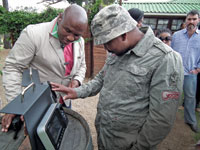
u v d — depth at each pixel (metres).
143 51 1.06
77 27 1.26
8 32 4.95
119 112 1.17
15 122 1.14
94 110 3.37
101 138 1.33
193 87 2.66
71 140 1.10
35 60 1.53
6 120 1.17
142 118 1.16
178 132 2.69
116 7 0.96
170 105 1.02
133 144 1.18
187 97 2.72
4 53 7.81
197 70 2.60
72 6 1.29
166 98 1.01
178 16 6.64
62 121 1.02
